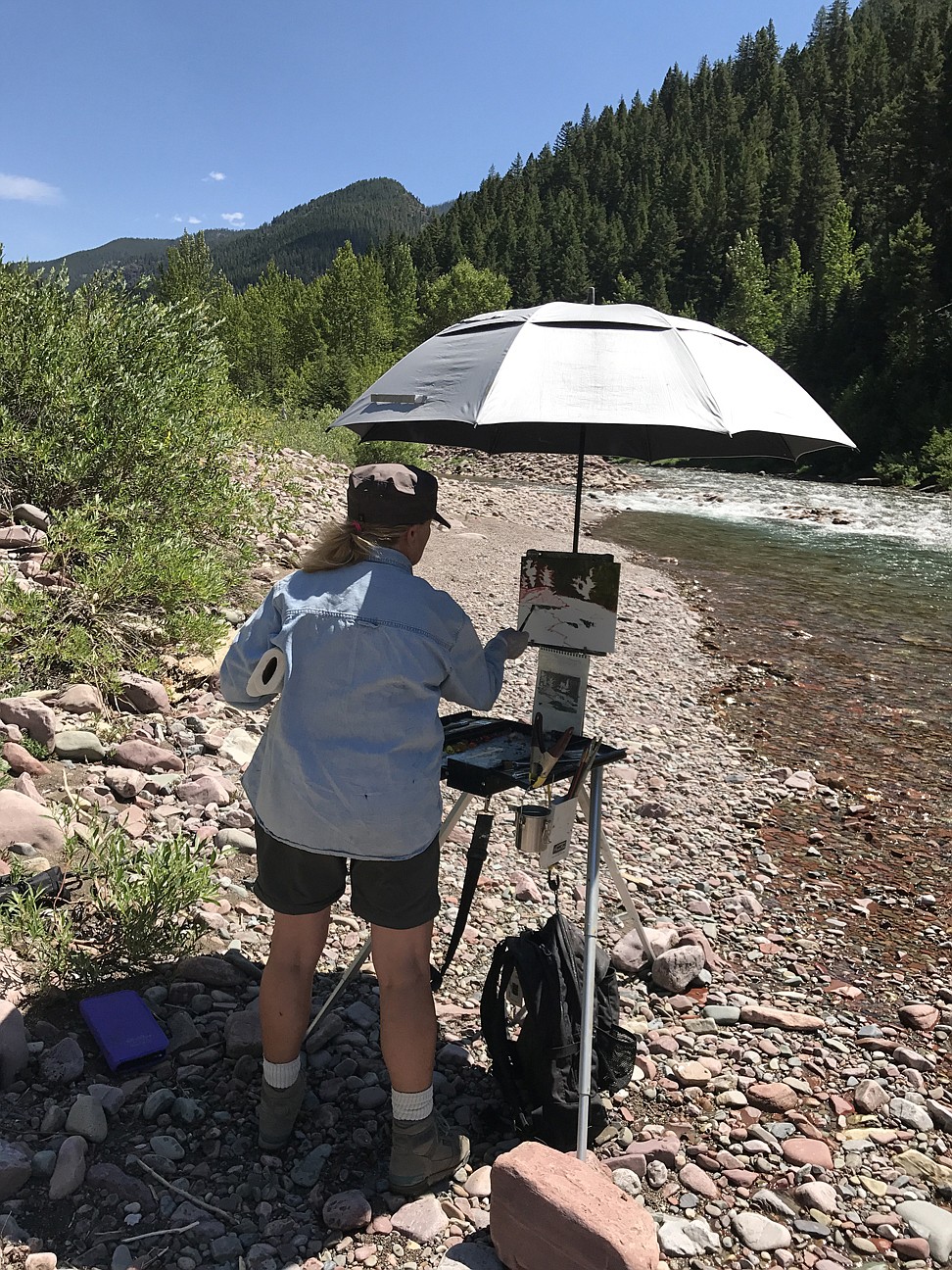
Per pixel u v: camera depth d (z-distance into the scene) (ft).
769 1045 11.36
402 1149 8.27
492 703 8.48
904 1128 10.13
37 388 24.73
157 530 23.24
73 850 12.50
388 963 8.07
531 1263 7.38
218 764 16.33
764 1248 8.20
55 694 16.69
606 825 17.65
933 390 144.77
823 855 17.39
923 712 26.81
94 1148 8.30
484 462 97.35
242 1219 7.83
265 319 264.52
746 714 25.76
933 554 58.49
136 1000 9.99
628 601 38.40
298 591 7.86
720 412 7.34
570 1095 9.04
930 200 187.83
